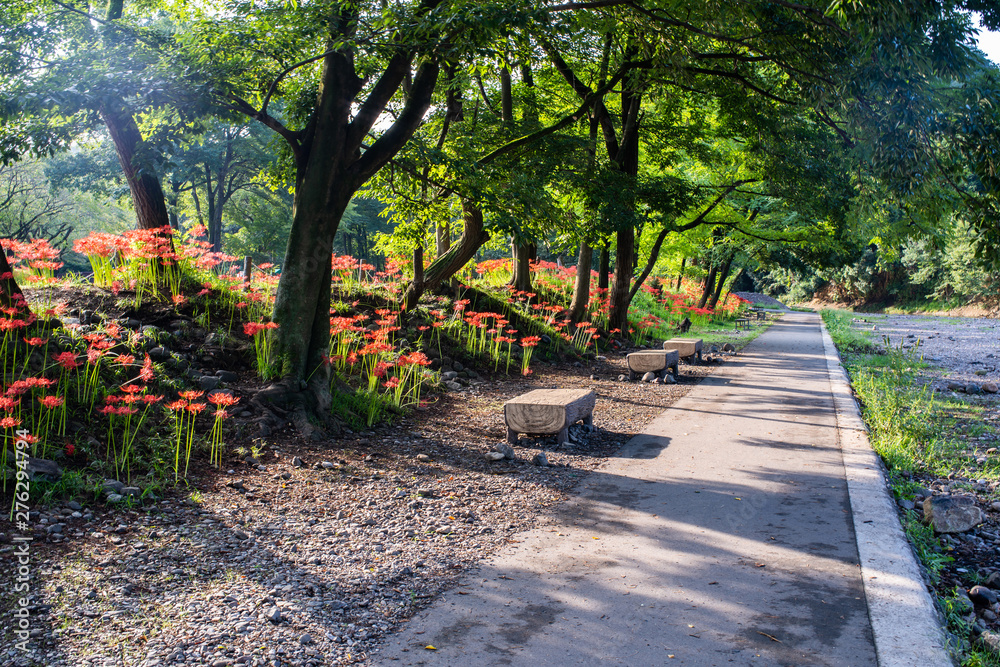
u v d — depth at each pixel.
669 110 16.22
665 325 21.53
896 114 7.21
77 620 2.98
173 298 8.41
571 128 15.51
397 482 5.51
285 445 6.23
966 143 7.09
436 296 13.53
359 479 5.54
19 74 7.18
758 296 53.72
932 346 19.78
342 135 7.52
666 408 9.17
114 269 8.74
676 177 15.84
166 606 3.18
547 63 14.82
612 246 18.80
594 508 4.95
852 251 21.80
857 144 8.59
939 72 7.10
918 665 2.71
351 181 7.70
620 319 17.47
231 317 8.45
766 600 3.37
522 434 7.24
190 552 3.84
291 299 7.33
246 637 2.94
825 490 5.25
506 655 2.85
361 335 9.13
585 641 2.97
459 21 6.33
